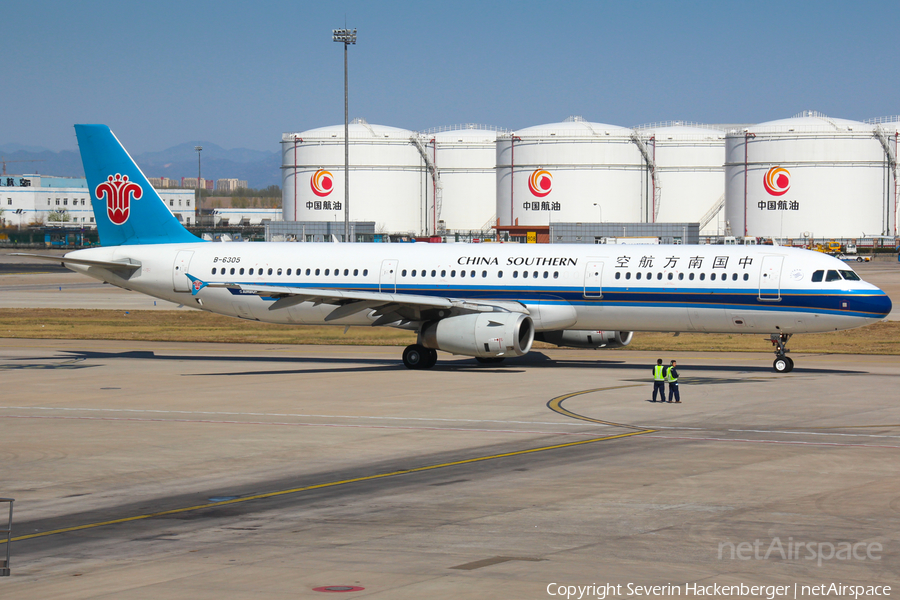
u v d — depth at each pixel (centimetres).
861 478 8062
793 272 15000
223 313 18212
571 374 15538
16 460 9075
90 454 9356
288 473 8462
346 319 17275
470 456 9150
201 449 9588
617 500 7312
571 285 16025
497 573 5481
